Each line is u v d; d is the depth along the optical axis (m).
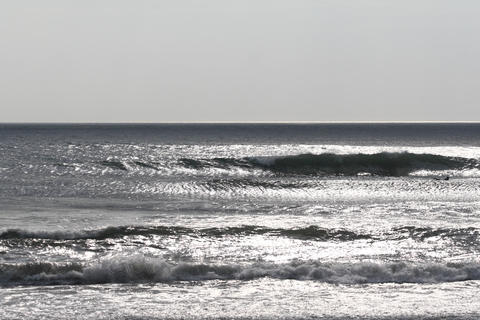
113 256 23.52
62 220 32.53
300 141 143.38
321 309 18.12
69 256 23.98
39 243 25.88
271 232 28.91
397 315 17.62
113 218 33.47
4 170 56.53
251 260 23.89
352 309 18.16
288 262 23.56
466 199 44.91
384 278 21.78
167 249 25.47
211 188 48.66
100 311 17.61
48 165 60.50
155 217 34.03
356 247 26.41
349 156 65.56
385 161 65.62
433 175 63.34
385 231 29.53
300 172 62.91
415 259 24.47
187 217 34.19
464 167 66.25
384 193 48.16
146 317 17.14
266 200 43.12
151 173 58.28
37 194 43.50
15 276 20.94
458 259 24.61
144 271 21.47
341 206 39.56
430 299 19.36
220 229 29.19
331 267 22.39
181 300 18.86
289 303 18.70
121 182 51.16
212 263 23.00
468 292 20.25
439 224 32.03
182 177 56.09
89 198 42.25
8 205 38.06
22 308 17.77
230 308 18.09
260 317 17.28
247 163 63.81
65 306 18.03
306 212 36.56
